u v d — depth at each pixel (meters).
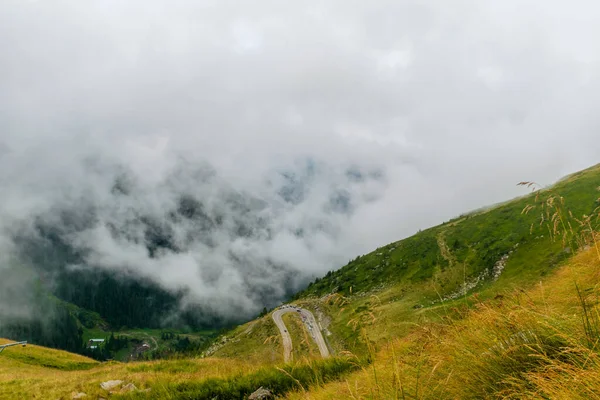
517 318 4.84
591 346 3.70
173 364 24.50
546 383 3.51
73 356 55.34
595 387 3.15
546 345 4.31
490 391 4.36
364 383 6.21
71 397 16.55
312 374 13.23
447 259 129.88
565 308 4.95
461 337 5.39
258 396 13.24
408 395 4.81
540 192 5.40
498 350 4.63
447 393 4.69
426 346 5.59
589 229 5.06
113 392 16.72
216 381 15.74
